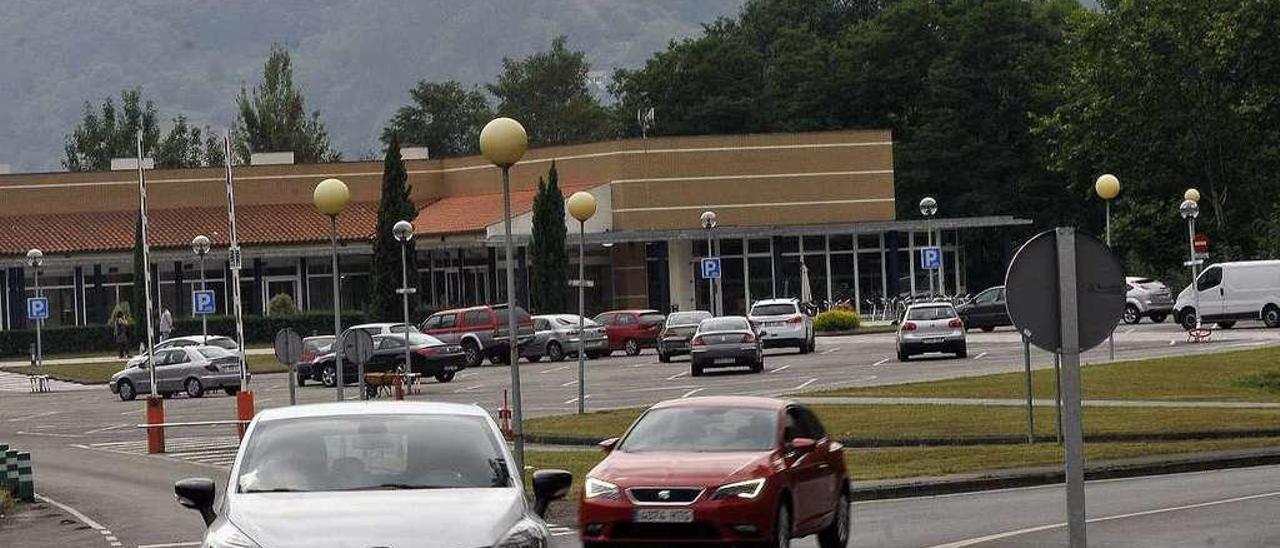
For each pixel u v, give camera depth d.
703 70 132.38
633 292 101.12
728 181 103.88
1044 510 26.55
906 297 95.94
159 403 44.00
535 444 40.94
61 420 56.78
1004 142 120.44
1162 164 89.00
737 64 133.88
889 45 125.81
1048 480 31.20
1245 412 40.31
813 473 22.58
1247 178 88.75
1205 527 23.53
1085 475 31.62
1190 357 54.66
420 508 13.77
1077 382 16.08
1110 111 88.19
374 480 14.66
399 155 92.00
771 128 130.75
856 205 105.88
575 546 24.25
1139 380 48.44
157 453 43.69
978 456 33.97
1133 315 82.56
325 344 67.75
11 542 27.78
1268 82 51.25
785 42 136.50
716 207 103.62
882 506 28.53
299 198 109.81
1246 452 33.38
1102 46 88.25
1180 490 28.77
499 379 64.31
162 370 65.44
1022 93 119.62
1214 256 90.50
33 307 80.56
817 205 105.25
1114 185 63.22
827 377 55.47
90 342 94.94
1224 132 86.12
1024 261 16.16
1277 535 22.47
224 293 103.75
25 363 88.81
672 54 135.38
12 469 33.84
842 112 127.69
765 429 22.34
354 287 105.69
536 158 106.38
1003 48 120.19
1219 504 26.30
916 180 119.12
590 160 103.81
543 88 173.88
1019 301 16.17
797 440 22.45
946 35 124.12
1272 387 46.12
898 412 42.12
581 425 42.69
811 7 146.62
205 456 42.41
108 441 48.44
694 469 21.36
